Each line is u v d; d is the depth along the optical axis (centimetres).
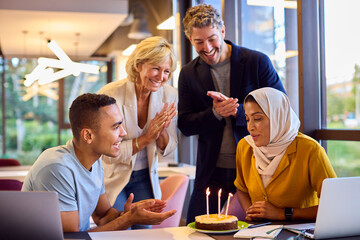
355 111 252
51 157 174
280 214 179
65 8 646
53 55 942
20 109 982
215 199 258
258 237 152
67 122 976
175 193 289
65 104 968
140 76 236
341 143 261
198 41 242
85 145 177
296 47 295
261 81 254
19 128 984
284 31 308
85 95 177
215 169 259
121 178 246
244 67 253
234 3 383
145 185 255
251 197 204
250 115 189
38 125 992
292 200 188
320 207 142
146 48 227
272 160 190
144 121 252
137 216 176
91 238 159
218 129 255
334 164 269
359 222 150
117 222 177
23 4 631
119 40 786
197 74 267
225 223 163
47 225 139
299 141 188
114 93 242
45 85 957
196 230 166
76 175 178
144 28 652
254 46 355
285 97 190
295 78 297
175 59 235
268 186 192
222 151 256
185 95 276
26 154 986
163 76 232
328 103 274
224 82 262
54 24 718
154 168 256
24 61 972
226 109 234
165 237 160
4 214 138
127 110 242
